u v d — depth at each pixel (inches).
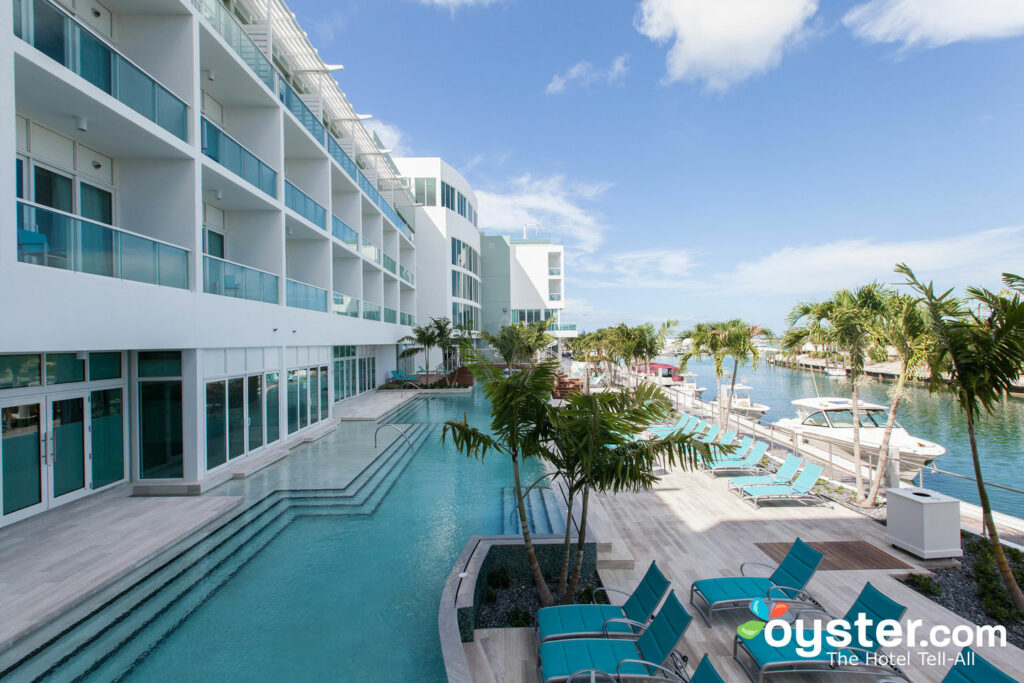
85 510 316.8
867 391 1242.0
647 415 197.9
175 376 370.6
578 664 163.0
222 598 225.3
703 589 208.4
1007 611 206.8
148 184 373.4
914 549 261.4
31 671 172.2
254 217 521.7
